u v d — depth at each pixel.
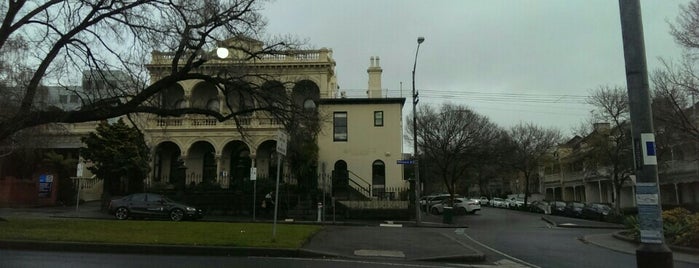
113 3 18.34
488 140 54.38
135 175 34.41
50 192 35.56
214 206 33.19
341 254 13.36
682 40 24.55
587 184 67.44
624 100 41.47
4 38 17.44
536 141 66.44
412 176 40.84
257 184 33.84
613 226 33.25
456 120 53.31
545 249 17.09
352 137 39.19
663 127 32.12
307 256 13.02
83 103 19.53
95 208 34.00
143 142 31.64
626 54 8.57
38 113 18.19
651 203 8.14
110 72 19.62
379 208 34.16
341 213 34.25
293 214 32.34
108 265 10.48
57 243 12.98
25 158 35.81
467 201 47.94
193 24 19.14
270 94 20.55
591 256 15.23
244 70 20.94
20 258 11.28
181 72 19.33
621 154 43.66
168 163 40.34
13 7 17.55
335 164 38.84
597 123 43.81
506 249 16.94
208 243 13.30
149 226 17.81
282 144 14.71
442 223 32.47
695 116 29.70
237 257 12.35
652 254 8.01
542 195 76.81
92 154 33.59
